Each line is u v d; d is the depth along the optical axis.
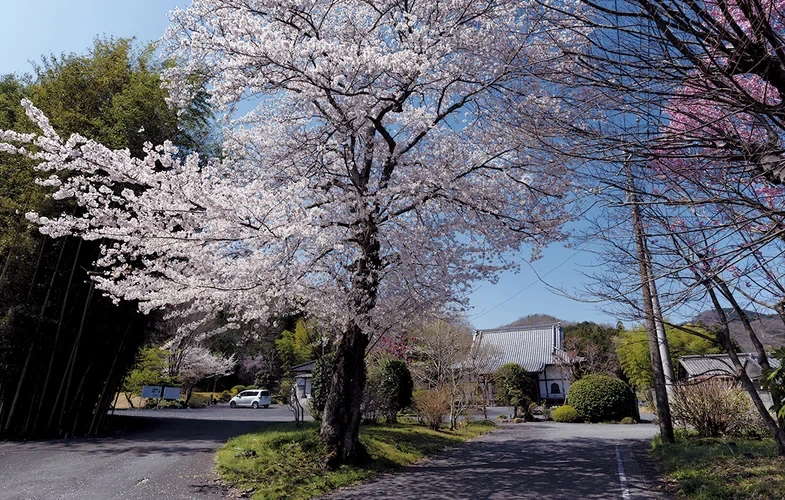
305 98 7.89
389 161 8.76
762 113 3.21
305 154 8.50
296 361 34.69
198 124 13.58
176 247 7.48
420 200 8.34
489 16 8.12
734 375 8.52
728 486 6.15
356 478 7.82
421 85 8.34
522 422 20.69
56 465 8.20
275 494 6.68
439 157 9.09
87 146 6.86
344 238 8.20
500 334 35.62
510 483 7.59
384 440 10.75
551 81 4.20
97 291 12.10
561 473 8.34
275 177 8.58
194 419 17.16
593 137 3.70
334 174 8.82
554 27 3.80
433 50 8.19
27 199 11.52
